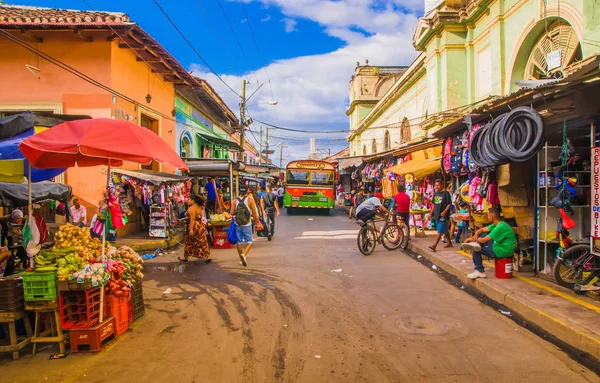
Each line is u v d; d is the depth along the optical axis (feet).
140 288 18.63
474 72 51.72
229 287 23.76
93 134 14.29
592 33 29.30
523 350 14.57
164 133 53.93
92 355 14.39
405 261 31.45
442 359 13.83
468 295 21.79
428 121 55.52
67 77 39.70
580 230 23.17
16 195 24.67
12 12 40.45
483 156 24.75
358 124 132.46
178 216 50.85
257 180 104.37
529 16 38.29
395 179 53.52
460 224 35.50
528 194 24.81
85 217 37.93
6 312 14.02
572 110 20.20
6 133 18.03
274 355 14.28
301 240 43.29
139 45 41.47
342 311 19.11
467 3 52.60
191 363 13.67
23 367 13.50
